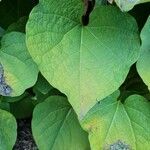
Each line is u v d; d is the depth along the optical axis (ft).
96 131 0.90
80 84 0.81
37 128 0.96
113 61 0.82
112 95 0.90
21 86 0.88
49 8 0.82
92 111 0.89
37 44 0.81
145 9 0.92
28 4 1.02
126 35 0.83
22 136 1.08
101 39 0.83
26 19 0.95
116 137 0.90
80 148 0.97
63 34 0.82
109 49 0.82
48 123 0.96
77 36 0.83
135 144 0.90
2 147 0.95
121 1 0.74
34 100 1.03
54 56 0.82
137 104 0.91
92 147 0.90
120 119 0.90
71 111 0.98
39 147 0.96
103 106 0.90
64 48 0.82
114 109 0.90
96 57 0.82
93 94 0.81
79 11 0.84
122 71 0.82
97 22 0.84
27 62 0.88
